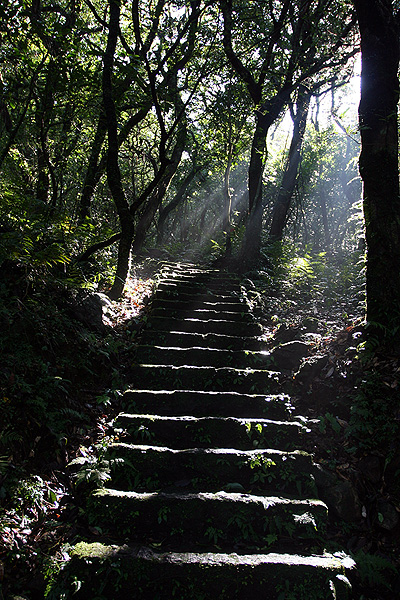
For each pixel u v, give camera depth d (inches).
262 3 323.0
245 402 152.9
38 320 147.5
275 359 183.2
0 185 205.9
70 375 150.0
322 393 157.2
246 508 111.5
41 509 106.5
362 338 166.9
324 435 141.6
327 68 371.6
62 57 217.5
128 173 519.2
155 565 95.6
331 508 120.1
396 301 163.2
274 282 319.0
